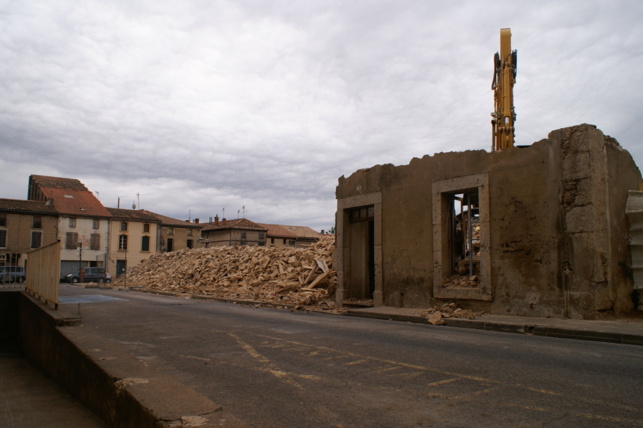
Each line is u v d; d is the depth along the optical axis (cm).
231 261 2681
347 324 1071
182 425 252
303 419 393
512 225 1160
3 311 1151
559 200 1084
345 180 1672
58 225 5369
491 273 1188
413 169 1414
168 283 2786
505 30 1451
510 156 1179
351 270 1689
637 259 1137
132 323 1070
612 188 1110
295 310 1491
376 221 1515
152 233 6169
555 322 986
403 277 1412
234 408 424
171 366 608
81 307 1500
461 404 431
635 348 758
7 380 660
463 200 1376
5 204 5109
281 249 2589
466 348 732
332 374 555
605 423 378
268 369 585
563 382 509
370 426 375
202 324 1053
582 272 1034
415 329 987
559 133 1096
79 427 397
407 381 518
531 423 378
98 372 416
